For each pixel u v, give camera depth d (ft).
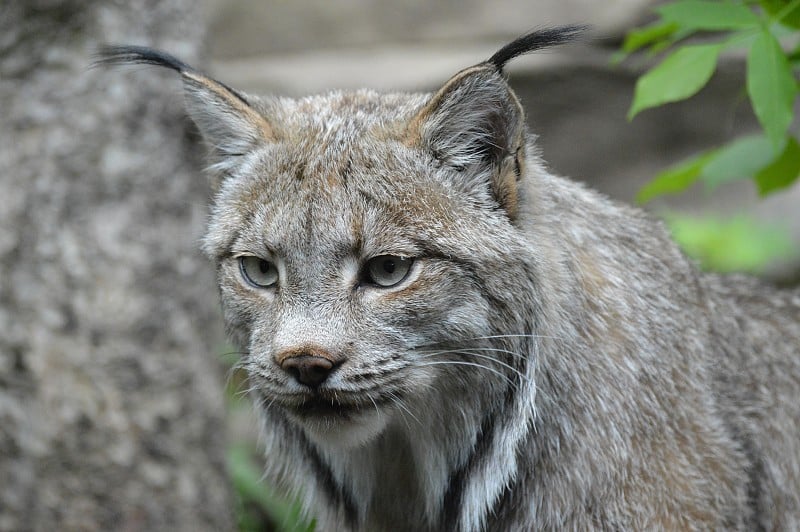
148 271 38.42
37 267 37.17
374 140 24.23
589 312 25.58
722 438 26.27
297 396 23.41
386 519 27.71
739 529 26.07
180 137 39.29
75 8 37.35
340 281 23.45
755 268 54.19
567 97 60.85
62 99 37.42
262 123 25.61
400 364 23.40
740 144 31.83
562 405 25.21
